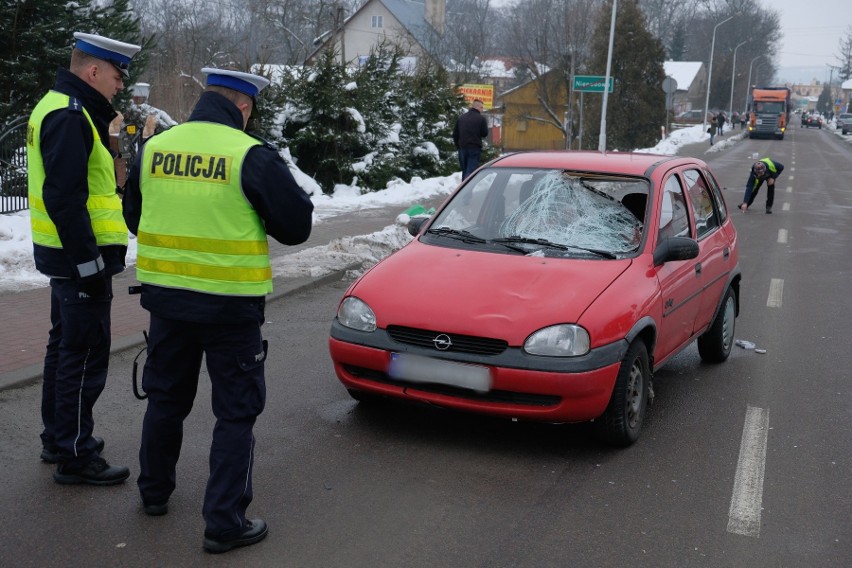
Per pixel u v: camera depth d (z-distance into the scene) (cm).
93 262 388
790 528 409
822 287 1042
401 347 487
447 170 2264
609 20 5350
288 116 1889
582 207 585
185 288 357
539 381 462
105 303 412
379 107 2073
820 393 623
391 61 2283
